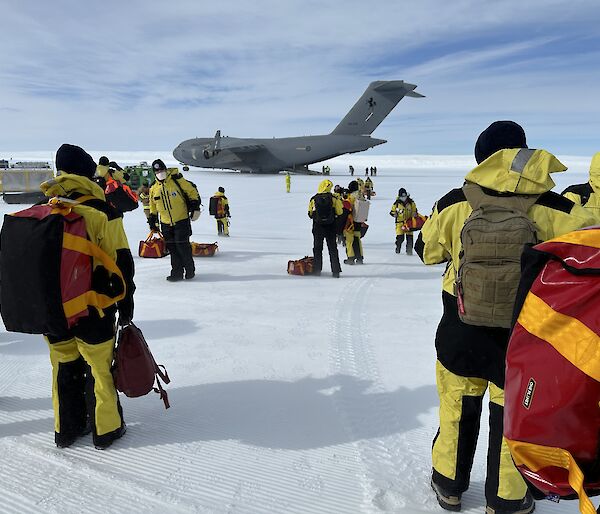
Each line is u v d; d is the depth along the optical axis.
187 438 2.90
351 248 9.22
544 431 1.28
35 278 2.43
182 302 6.13
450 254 2.17
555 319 1.28
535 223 1.88
